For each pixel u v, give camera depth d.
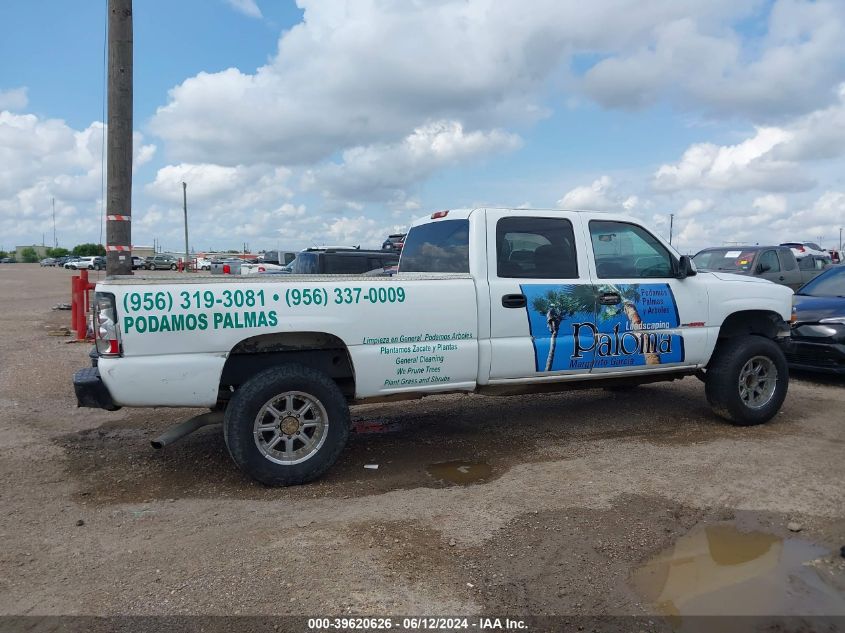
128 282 4.23
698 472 4.82
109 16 9.52
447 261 5.54
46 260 79.06
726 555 3.54
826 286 9.34
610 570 3.36
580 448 5.48
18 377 8.25
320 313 4.59
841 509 4.14
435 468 5.00
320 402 4.61
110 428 6.10
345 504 4.25
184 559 3.46
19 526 3.91
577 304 5.42
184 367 4.29
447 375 5.00
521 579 3.26
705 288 6.02
